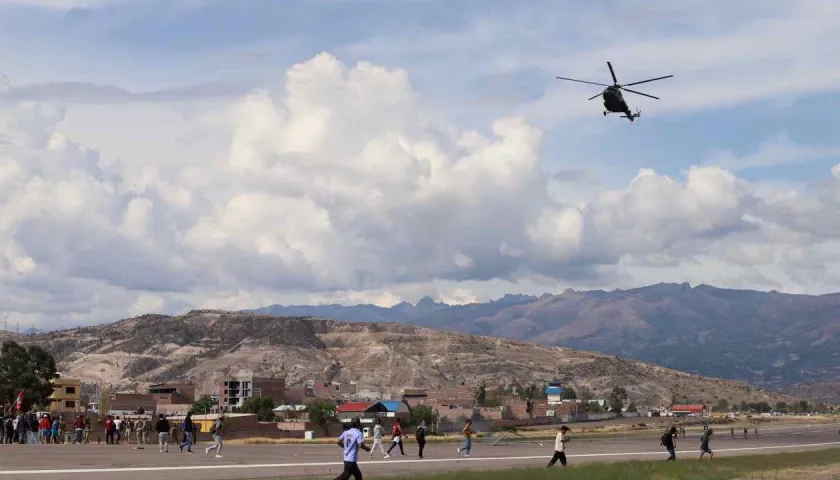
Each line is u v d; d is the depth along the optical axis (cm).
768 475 6900
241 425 16812
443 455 8300
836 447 12725
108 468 5728
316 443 11531
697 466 7275
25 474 5175
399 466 6631
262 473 5666
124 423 10781
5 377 17000
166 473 5491
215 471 5728
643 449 10994
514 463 7344
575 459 8188
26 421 8825
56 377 17900
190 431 7706
